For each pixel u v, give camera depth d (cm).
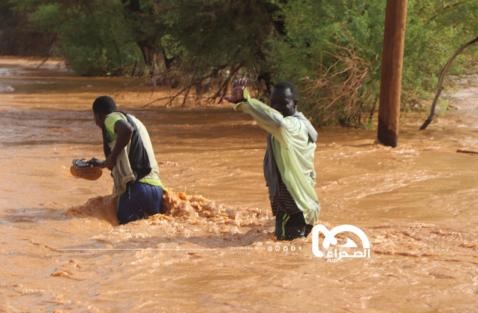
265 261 967
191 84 3309
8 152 2002
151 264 956
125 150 1231
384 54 2112
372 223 1215
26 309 794
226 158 1961
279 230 1092
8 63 9300
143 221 1200
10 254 1003
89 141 2269
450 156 1936
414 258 981
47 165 1786
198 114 3200
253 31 3028
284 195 1080
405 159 1894
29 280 896
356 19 2394
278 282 877
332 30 2397
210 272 919
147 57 4684
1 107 3503
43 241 1072
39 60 9550
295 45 2544
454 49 2536
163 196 1270
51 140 2280
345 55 2439
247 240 1091
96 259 984
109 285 872
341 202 1391
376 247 1033
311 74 2502
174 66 3447
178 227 1162
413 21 2455
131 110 3403
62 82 5722
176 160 1931
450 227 1176
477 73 2812
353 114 2550
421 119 2755
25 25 10031
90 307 796
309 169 1095
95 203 1270
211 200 1412
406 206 1352
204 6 2992
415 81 2506
